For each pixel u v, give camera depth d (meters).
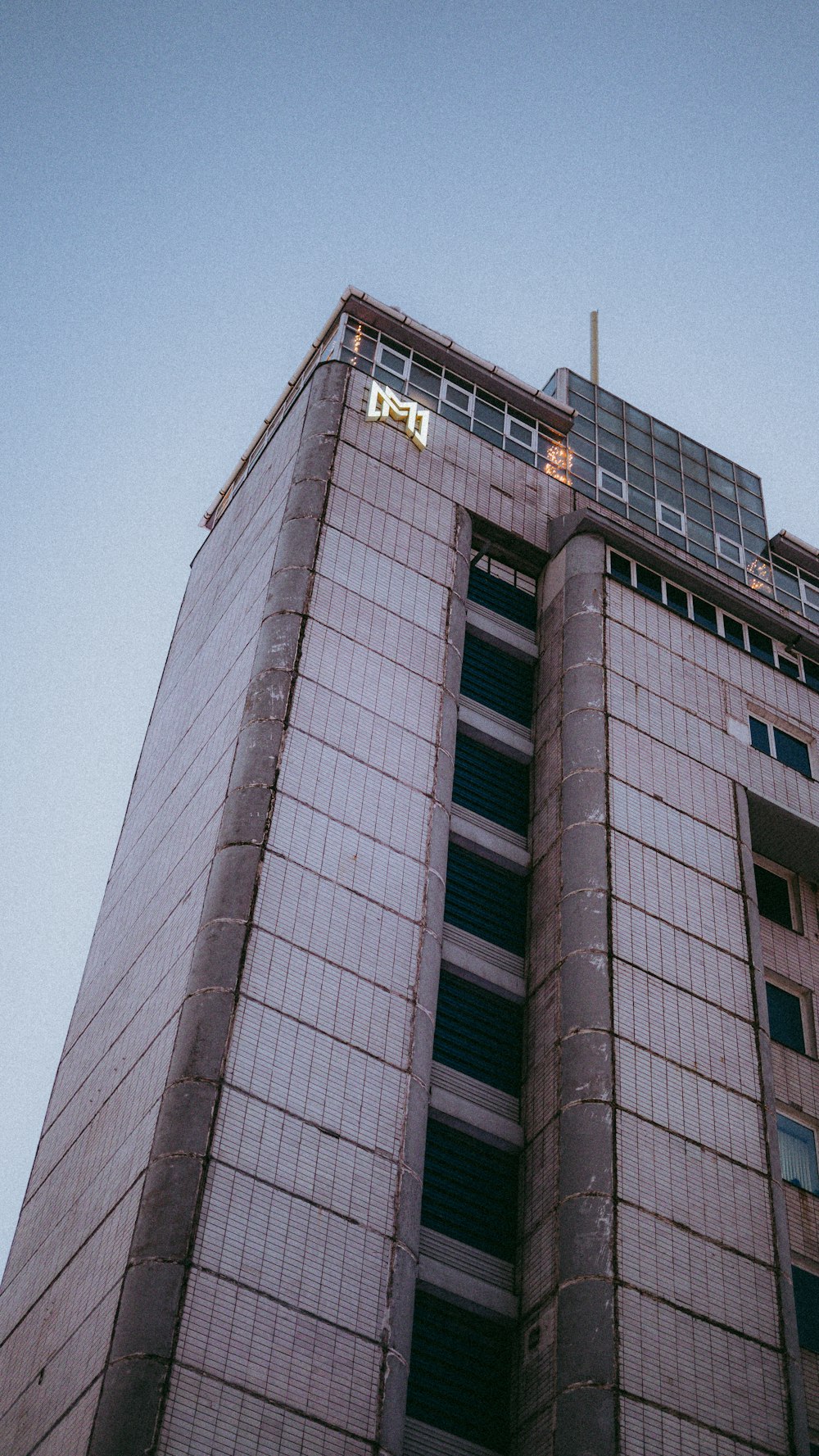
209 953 30.17
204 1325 25.22
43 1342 28.42
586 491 48.88
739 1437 27.06
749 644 44.34
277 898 31.39
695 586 44.38
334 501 40.47
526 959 35.22
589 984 32.59
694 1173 30.39
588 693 38.72
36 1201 34.06
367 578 39.06
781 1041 36.34
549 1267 29.12
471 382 49.12
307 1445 24.75
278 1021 29.62
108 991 36.69
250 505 46.00
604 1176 29.42
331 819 33.38
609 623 40.88
